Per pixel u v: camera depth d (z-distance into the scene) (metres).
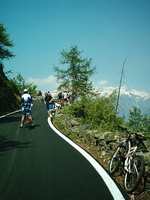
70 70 30.09
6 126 11.47
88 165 5.54
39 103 34.38
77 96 29.50
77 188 4.20
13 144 7.56
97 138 7.59
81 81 29.66
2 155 6.24
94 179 4.65
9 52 18.50
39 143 7.77
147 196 4.18
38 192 4.00
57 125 12.15
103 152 6.82
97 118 14.58
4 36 17.75
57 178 4.66
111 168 5.32
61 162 5.72
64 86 29.80
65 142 8.06
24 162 5.65
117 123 14.15
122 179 4.94
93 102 15.78
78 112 15.77
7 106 22.56
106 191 4.10
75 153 6.61
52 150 6.88
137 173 4.10
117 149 5.41
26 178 4.62
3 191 4.02
